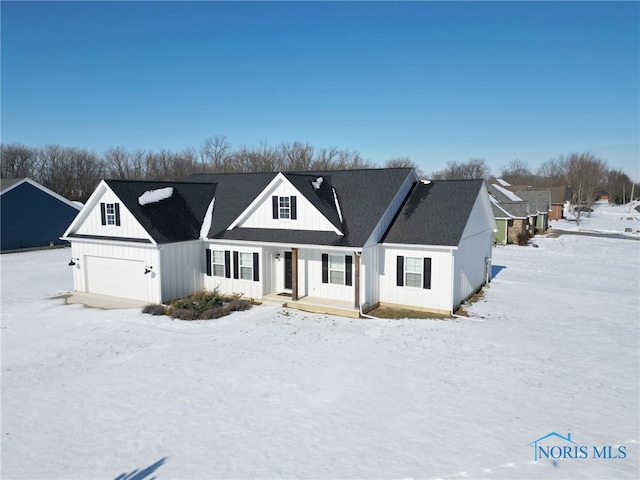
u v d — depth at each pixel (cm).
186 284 2039
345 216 1905
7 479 717
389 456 764
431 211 1891
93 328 1593
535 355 1262
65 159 7925
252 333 1514
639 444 791
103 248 2075
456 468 725
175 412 945
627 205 11506
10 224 3631
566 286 2278
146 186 2123
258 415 924
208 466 745
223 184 2425
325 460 756
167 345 1401
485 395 1002
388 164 8938
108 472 735
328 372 1152
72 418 928
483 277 2292
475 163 11769
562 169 12950
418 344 1373
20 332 1552
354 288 1752
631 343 1360
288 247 1858
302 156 8069
